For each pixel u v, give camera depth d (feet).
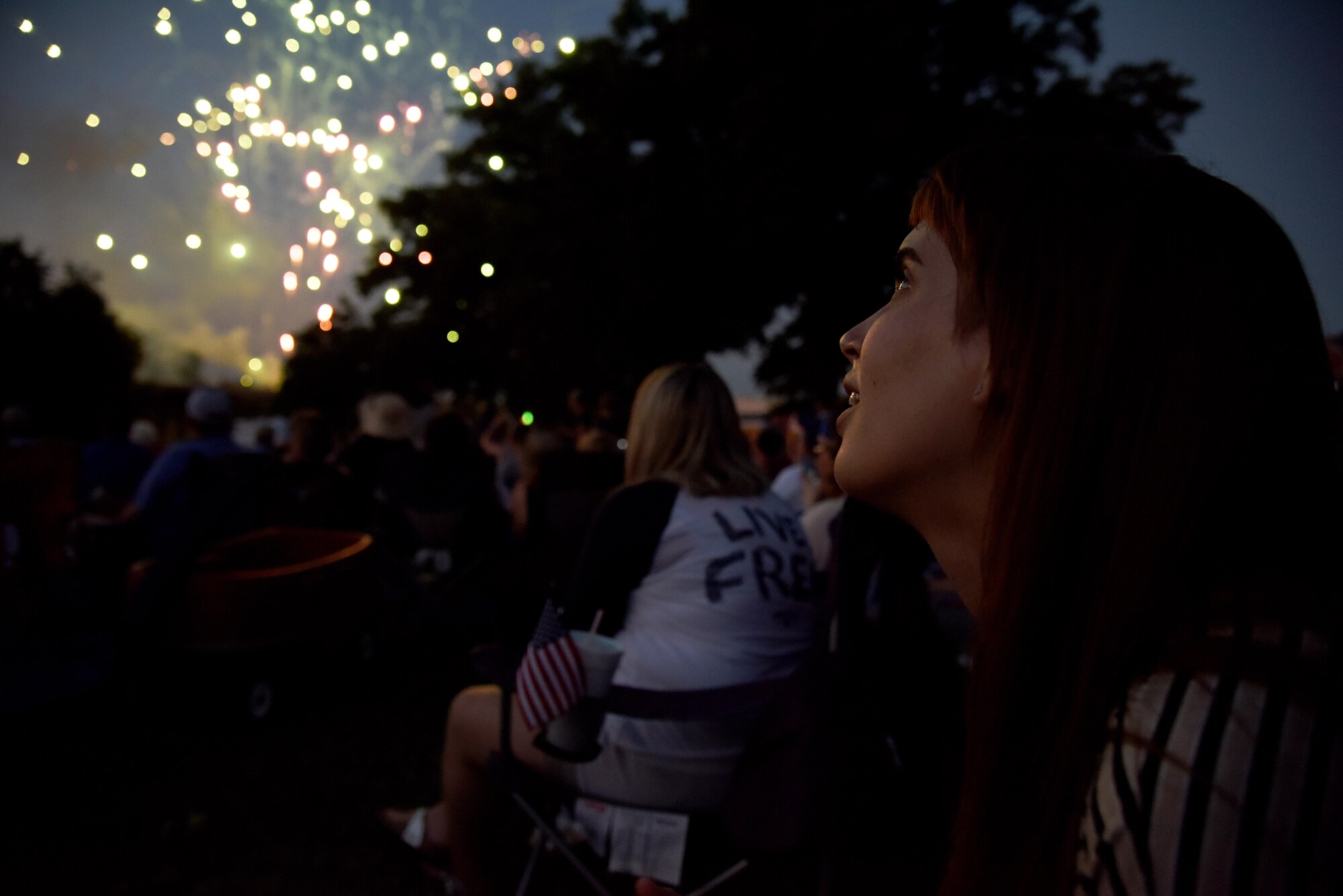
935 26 39.22
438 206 72.69
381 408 18.24
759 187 40.83
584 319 51.47
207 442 15.11
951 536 1.77
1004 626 1.54
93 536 15.71
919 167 39.17
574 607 5.81
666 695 5.38
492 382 76.38
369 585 14.79
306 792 10.62
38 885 8.43
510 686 5.72
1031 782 1.50
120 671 12.35
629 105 46.83
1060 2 39.73
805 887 5.10
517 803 5.85
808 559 6.25
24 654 14.25
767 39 41.37
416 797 10.53
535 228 57.72
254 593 12.48
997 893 1.52
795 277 42.29
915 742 4.86
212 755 11.69
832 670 4.99
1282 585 1.28
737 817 5.13
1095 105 37.96
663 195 45.50
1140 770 1.22
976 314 1.64
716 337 47.93
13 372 72.84
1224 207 1.56
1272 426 1.43
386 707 13.76
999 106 40.04
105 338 76.13
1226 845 1.10
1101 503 1.46
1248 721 1.15
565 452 15.76
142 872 8.69
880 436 1.73
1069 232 1.58
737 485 6.04
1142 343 1.48
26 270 75.10
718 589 5.73
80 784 10.69
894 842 4.66
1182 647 1.30
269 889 8.42
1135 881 1.17
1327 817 1.06
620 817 5.58
